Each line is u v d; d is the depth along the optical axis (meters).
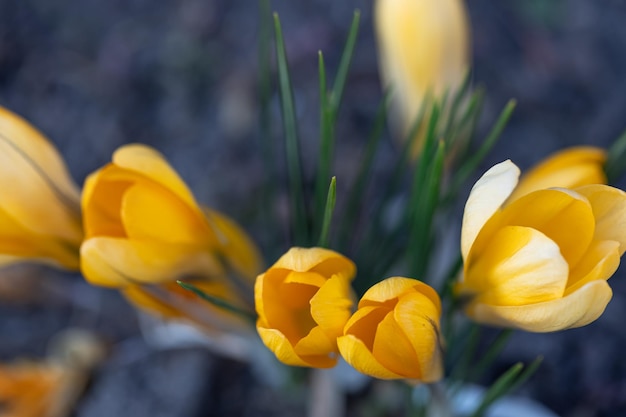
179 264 0.34
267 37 0.40
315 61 0.63
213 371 0.51
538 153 0.60
